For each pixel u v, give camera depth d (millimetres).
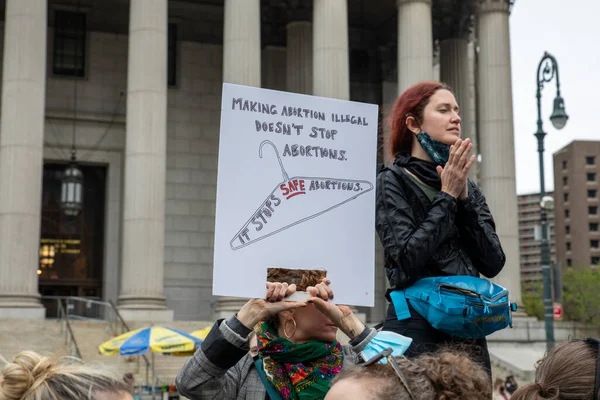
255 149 5430
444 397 3541
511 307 5641
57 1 47844
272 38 50594
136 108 38250
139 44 38656
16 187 36281
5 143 36750
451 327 5402
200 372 5156
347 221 5539
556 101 33406
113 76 48156
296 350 5406
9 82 37188
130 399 3492
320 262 5445
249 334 5234
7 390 3385
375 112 5688
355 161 5609
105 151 47500
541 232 33562
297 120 5539
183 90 49625
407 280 5641
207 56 50312
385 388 3498
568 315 83375
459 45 49625
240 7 39812
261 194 5395
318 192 5512
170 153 48781
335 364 5516
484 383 3654
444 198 5566
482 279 5559
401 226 5641
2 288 35625
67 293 46375
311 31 48312
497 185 43938
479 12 45812
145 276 37188
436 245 5531
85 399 3354
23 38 37406
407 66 42375
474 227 5859
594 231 188625
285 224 5414
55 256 46469
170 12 49938
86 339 33625
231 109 5418
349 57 53469
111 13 48625
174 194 48438
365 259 5539
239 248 5309
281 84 50312
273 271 5375
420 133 5957
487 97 44875
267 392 5527
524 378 38000
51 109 46844
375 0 49750
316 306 5301
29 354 3523
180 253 47906
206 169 49188
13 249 35844
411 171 5871
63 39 47781
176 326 36594
